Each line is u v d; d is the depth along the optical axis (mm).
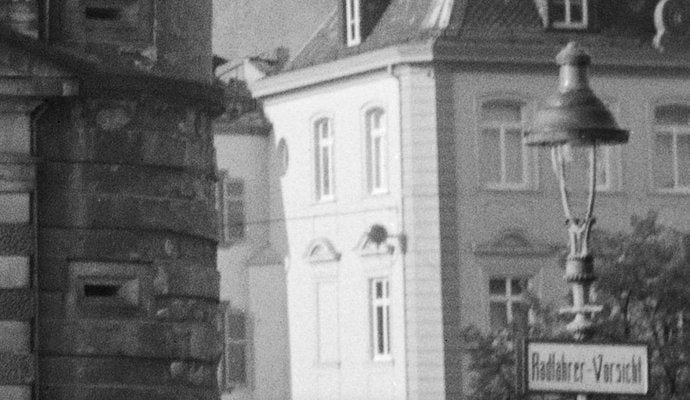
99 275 34344
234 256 74062
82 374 34188
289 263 73312
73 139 34188
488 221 69125
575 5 70188
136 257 34531
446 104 68750
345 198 71188
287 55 77375
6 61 33562
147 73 34625
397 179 69250
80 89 34000
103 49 34750
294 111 73125
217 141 73812
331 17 73812
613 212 70000
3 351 33625
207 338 35500
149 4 35000
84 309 34250
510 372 49625
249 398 73875
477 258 68938
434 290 68625
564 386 25484
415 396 68688
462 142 68938
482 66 69000
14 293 33625
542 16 69812
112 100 34469
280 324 73750
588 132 27438
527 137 27719
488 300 69000
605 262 48406
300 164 72812
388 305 69750
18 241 33688
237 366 74062
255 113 74500
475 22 69062
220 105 36125
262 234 74312
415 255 68812
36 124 34000
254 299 74125
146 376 34625
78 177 34219
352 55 70375
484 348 50000
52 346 34094
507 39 69062
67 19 34562
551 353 25500
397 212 69250
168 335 34781
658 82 70750
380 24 70562
